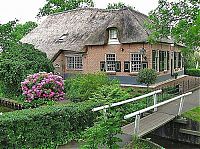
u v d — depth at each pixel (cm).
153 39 1803
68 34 2947
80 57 2723
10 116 891
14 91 1975
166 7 1706
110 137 705
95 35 2597
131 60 2417
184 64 3631
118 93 1155
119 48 2469
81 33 2847
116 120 716
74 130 1016
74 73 2759
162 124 1138
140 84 2344
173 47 2969
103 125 703
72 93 1548
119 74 2477
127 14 2520
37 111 952
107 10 2961
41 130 930
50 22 3381
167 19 1702
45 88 1644
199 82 2698
